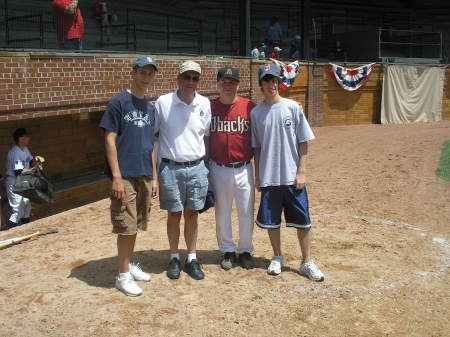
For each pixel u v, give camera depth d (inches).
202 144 186.7
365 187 352.2
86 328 155.9
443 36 1106.1
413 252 227.0
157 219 280.1
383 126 769.6
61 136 417.4
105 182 430.9
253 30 932.0
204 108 184.2
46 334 152.9
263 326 159.5
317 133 674.8
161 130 183.3
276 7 976.9
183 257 215.5
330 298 178.4
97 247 231.8
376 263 212.4
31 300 174.9
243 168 195.2
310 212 292.2
